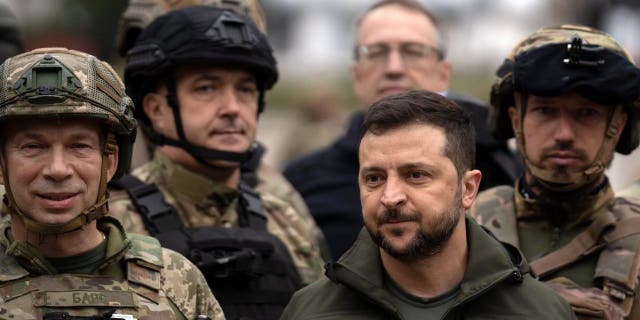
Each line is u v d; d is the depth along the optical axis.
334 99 23.20
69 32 31.11
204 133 9.47
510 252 7.86
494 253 7.47
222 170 9.69
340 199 11.99
